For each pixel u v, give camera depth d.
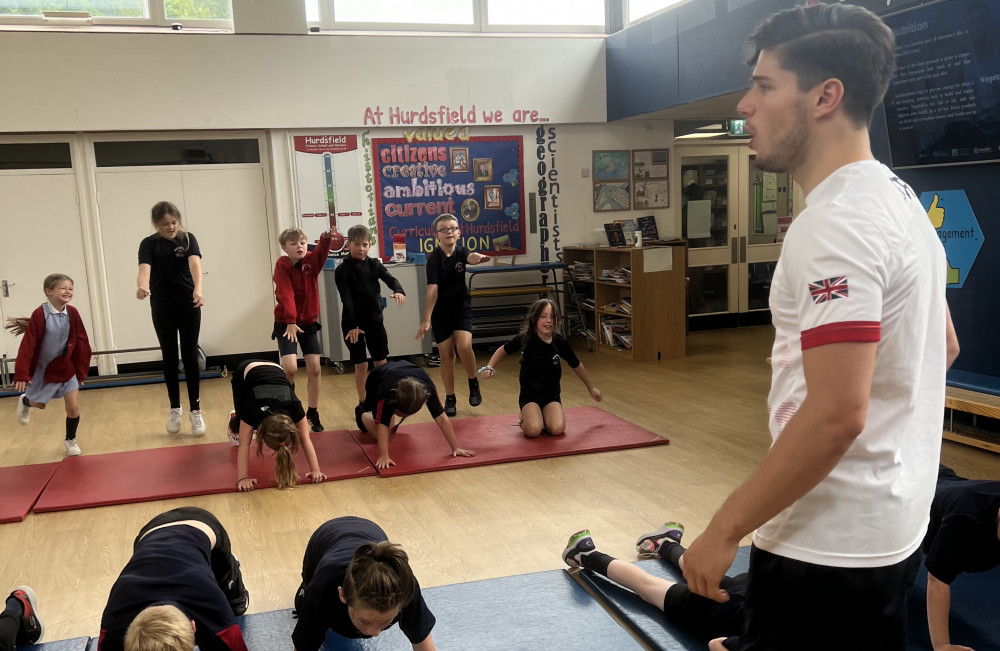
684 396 5.78
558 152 8.06
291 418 3.96
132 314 7.23
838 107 1.10
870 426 1.10
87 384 6.80
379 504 3.74
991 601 2.52
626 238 7.71
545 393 4.83
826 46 1.08
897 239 1.05
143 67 6.82
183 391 6.60
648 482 3.93
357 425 5.10
